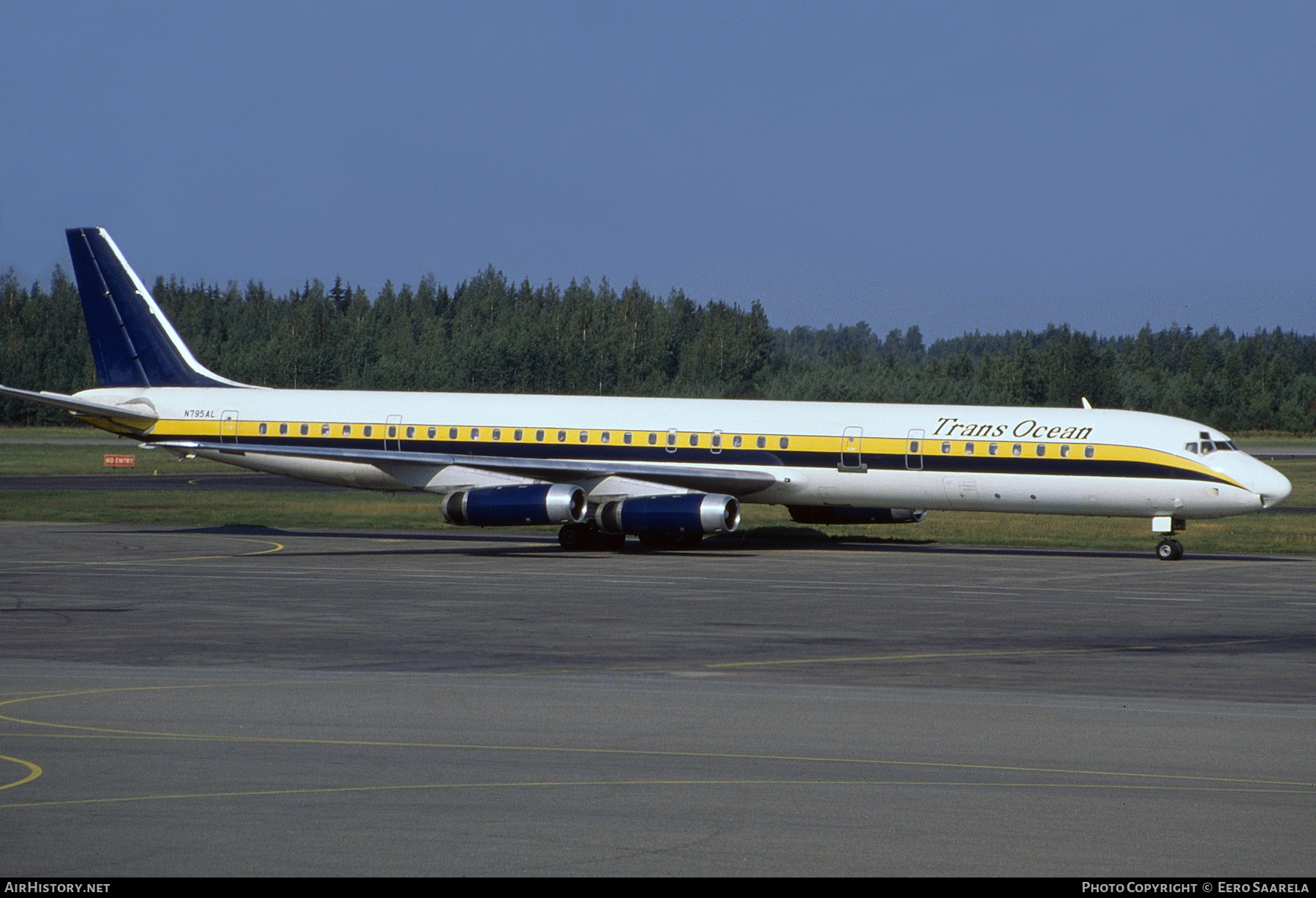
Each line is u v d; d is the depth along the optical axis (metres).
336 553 170.25
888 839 49.59
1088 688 81.38
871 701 76.31
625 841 49.16
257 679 82.94
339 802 53.97
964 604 123.12
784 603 123.12
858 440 174.25
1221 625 110.00
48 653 92.81
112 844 48.44
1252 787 57.16
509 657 92.62
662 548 181.00
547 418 188.25
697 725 69.38
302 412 195.38
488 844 48.72
